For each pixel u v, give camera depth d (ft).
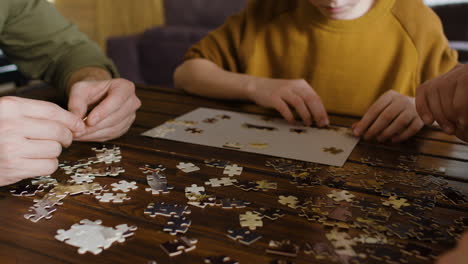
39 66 4.06
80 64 3.80
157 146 2.68
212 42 4.69
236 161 2.45
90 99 2.88
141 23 15.30
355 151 2.66
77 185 2.10
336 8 3.53
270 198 2.00
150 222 1.77
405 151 2.67
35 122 2.13
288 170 2.33
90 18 15.90
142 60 12.20
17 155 2.01
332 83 4.38
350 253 1.57
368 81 4.27
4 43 4.03
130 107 2.84
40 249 1.58
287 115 3.19
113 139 2.80
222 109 3.55
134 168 2.33
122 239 1.63
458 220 1.81
